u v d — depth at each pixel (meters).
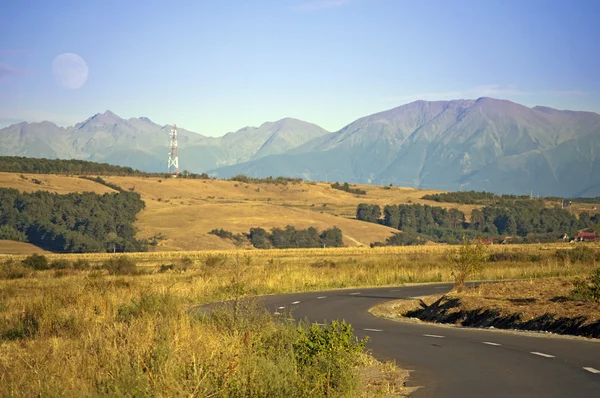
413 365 14.15
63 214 142.12
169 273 53.03
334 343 12.95
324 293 37.00
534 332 19.27
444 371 13.28
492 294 27.86
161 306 18.83
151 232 149.50
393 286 42.69
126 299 23.31
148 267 66.88
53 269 61.34
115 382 9.87
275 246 150.00
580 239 163.00
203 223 157.50
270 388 9.53
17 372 10.92
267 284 39.62
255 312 15.56
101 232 138.00
